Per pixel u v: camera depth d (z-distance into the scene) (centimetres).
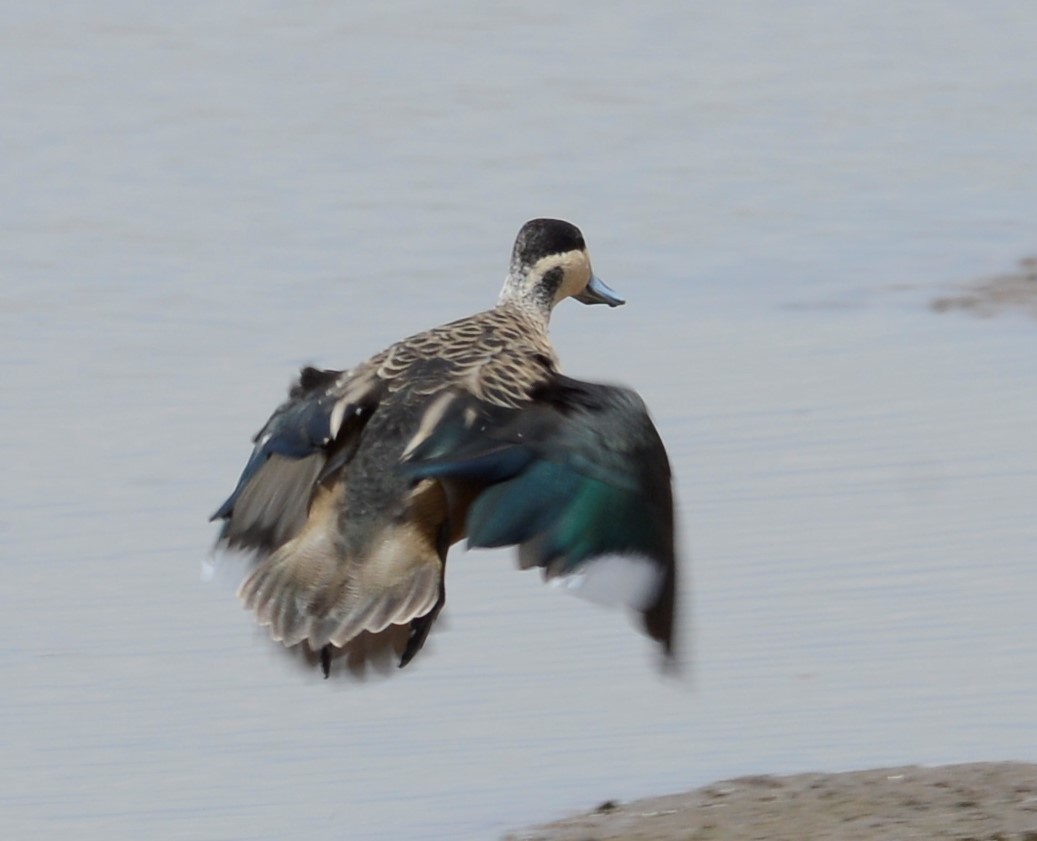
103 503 1407
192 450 1499
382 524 815
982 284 1855
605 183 2278
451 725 1106
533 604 1244
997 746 1054
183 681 1167
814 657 1159
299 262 1992
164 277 1941
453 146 2445
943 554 1280
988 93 2658
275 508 848
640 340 1727
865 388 1584
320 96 2680
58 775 1069
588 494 771
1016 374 1605
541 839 970
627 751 1066
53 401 1609
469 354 844
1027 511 1341
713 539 1320
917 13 3141
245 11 3166
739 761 1054
